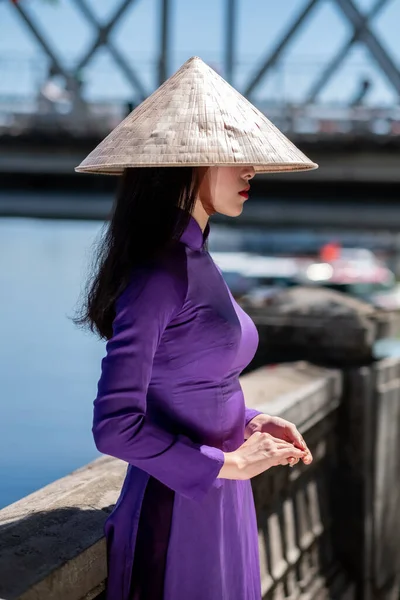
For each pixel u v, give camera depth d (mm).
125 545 3221
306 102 35969
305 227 36406
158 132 3039
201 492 2979
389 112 34344
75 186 36812
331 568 6477
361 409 6590
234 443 3277
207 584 3211
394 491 7109
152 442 2924
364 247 56469
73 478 4031
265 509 5297
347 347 6574
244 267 32750
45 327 28609
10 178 36938
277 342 6793
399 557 7258
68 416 16047
